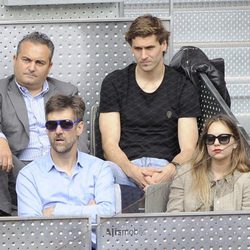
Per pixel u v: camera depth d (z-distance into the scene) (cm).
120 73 2647
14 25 2808
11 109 2592
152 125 2612
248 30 3384
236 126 2275
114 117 2620
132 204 2191
